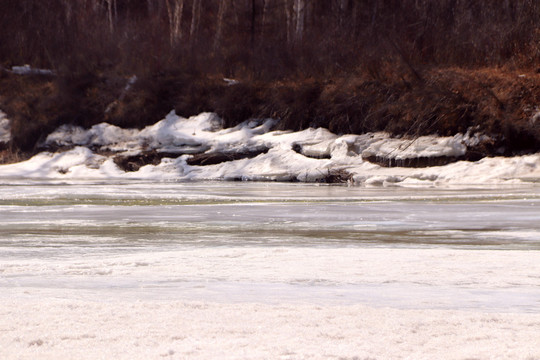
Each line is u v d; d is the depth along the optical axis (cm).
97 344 407
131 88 5253
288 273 783
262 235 1422
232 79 5253
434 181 3606
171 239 1344
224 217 1845
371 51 4712
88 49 5597
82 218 1825
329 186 3509
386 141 4184
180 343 411
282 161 4253
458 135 4022
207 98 5069
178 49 5525
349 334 440
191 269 820
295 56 5091
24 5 6025
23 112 5231
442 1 4959
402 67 4431
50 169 4691
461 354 388
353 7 5628
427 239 1337
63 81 5303
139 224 1670
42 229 1553
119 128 5053
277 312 512
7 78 5588
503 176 3553
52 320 471
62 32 5838
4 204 2330
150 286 693
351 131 4472
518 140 3875
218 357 376
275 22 6000
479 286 695
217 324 466
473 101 4062
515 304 594
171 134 4831
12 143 5144
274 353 385
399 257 917
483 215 1852
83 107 5209
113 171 4622
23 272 805
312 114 4669
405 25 4869
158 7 6838
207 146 4666
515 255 935
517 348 403
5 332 435
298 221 1734
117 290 665
